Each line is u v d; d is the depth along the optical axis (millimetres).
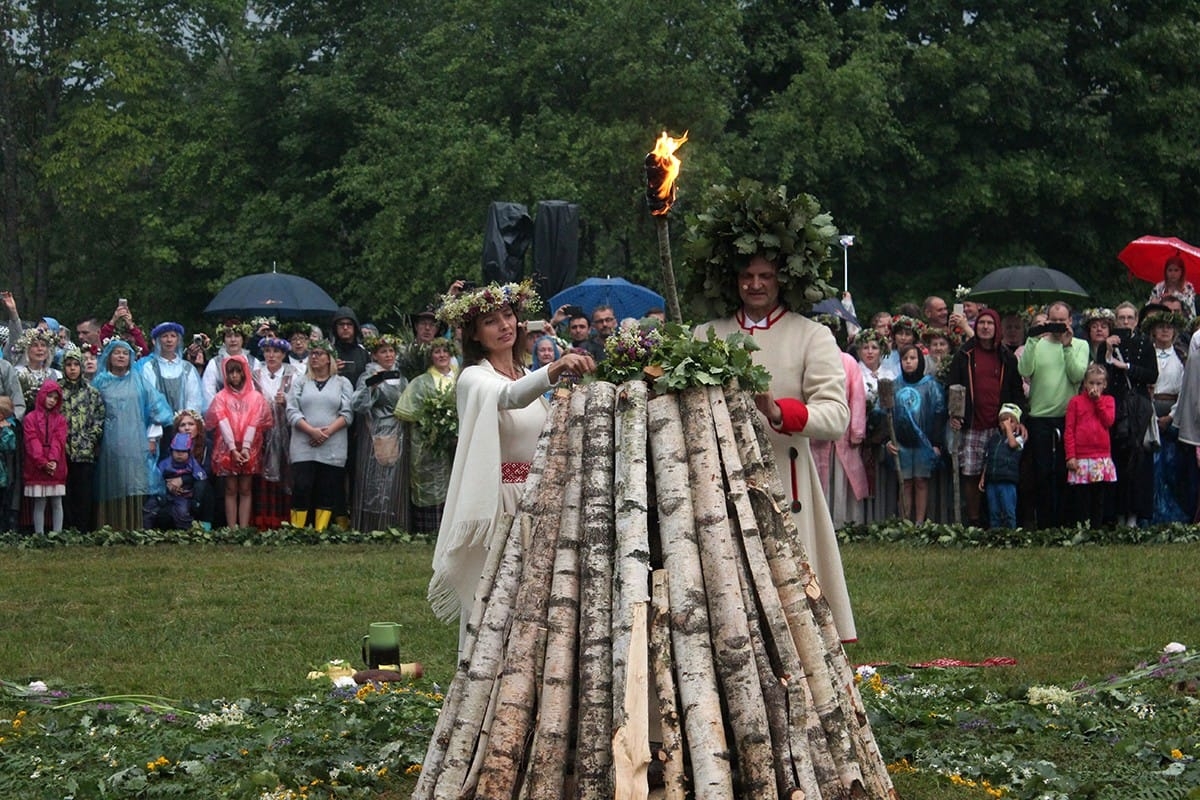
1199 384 14461
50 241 41500
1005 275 18984
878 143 33281
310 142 36406
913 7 35562
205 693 8672
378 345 15383
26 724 7723
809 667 5371
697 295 6621
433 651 9852
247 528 15078
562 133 30375
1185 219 35688
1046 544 13773
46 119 41094
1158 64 35281
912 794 6285
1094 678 8711
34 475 14984
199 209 38562
